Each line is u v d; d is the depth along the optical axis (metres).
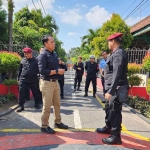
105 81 3.75
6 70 7.17
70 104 7.16
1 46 9.52
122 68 3.38
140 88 8.46
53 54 4.16
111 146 3.66
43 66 3.94
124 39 15.45
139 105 6.91
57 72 3.98
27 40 15.08
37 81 6.24
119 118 3.66
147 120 5.44
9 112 5.73
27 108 6.31
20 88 5.98
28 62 6.07
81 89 11.33
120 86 3.49
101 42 16.45
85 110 6.35
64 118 5.42
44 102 4.08
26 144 3.68
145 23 14.51
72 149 3.50
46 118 4.19
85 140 3.90
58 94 4.32
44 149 3.49
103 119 5.45
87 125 4.92
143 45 17.25
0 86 7.41
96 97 8.71
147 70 6.87
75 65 10.37
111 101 3.53
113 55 3.48
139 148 3.68
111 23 16.11
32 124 4.84
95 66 8.58
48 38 4.01
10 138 3.95
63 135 4.13
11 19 11.24
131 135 4.41
